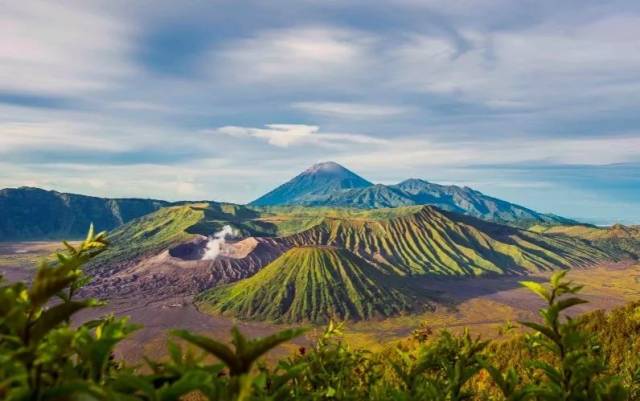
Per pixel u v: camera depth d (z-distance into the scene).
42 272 1.86
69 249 2.78
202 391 1.96
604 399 2.79
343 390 3.92
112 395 1.65
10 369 1.64
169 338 2.34
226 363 2.10
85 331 1.92
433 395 3.45
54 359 1.77
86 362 1.93
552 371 2.97
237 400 1.92
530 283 3.14
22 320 1.82
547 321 3.03
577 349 2.98
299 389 3.35
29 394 1.61
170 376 2.08
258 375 1.94
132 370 2.22
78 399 1.62
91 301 2.05
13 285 1.86
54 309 1.97
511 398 2.98
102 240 2.85
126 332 2.00
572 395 2.85
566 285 3.01
